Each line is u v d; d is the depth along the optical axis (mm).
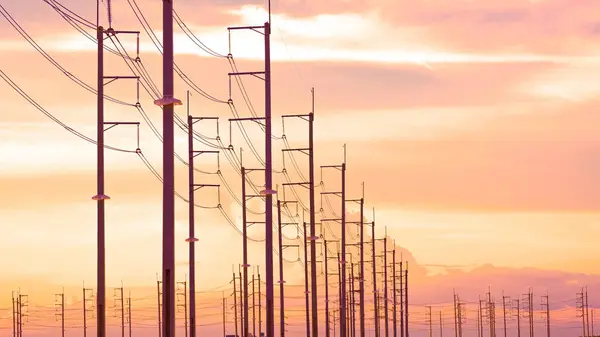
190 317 149000
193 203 151375
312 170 183000
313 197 181875
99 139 101062
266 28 133625
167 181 80000
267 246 137125
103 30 102562
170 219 79625
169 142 80375
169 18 81250
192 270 149750
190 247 150250
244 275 182625
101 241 97500
